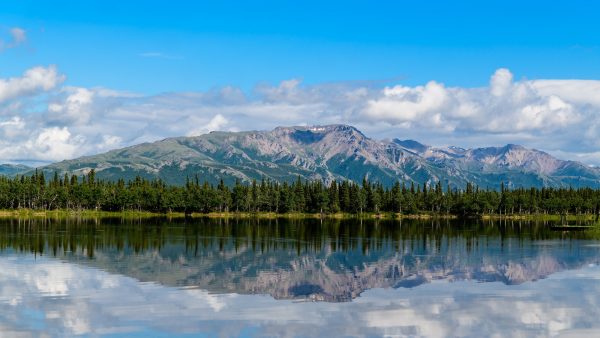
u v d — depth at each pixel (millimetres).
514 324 58719
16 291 72438
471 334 55188
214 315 61125
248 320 59344
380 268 98250
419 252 124688
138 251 118875
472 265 102562
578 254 121062
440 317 61312
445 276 89500
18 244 130125
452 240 158500
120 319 58875
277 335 54062
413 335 54688
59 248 122438
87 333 54000
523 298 71188
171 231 181250
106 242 137625
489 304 67688
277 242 146000
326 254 119188
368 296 72625
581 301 69375
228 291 74750
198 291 74250
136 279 82688
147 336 53188
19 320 58188
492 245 143000
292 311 63562
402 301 69375
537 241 156250
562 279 86312
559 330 56594
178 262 102500
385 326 57656
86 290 73625
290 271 93688
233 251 122312
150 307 64250
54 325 56500
